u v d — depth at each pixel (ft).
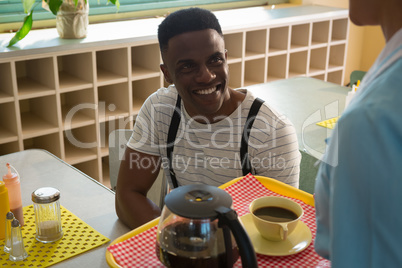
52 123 8.55
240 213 3.35
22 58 7.65
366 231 1.68
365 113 1.65
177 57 3.67
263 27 10.48
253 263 2.15
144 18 10.80
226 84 3.84
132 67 9.62
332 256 1.74
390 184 1.60
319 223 1.98
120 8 10.37
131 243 2.94
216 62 3.72
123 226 3.87
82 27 8.43
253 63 11.30
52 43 8.05
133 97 9.95
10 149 8.45
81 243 3.54
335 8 12.57
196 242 2.38
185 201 2.38
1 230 3.57
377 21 1.80
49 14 9.55
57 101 8.25
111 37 8.61
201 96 3.78
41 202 3.43
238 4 12.21
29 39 8.40
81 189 4.50
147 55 9.45
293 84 8.50
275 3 12.94
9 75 7.71
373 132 1.62
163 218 2.53
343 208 1.70
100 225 3.86
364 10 1.79
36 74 8.61
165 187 5.01
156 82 9.45
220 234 2.38
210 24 3.68
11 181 3.65
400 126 1.57
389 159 1.59
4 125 8.41
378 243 1.66
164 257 2.50
